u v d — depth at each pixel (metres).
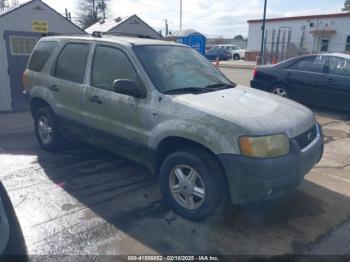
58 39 4.98
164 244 3.02
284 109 3.54
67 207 3.62
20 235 2.17
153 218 3.43
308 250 2.98
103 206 3.66
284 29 31.84
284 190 3.08
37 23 8.58
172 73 3.83
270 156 2.95
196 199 3.36
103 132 4.12
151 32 11.57
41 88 5.05
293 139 3.16
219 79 4.32
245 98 3.68
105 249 2.94
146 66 3.71
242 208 3.64
